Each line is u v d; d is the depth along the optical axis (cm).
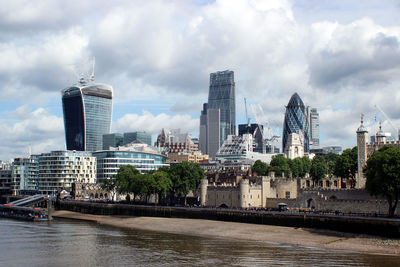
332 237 13975
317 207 18650
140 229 17912
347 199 17775
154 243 14088
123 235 16075
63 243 14338
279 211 17388
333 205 17925
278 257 11500
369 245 12669
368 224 13938
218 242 14088
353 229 14300
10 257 12162
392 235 13375
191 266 10706
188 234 16100
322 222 15162
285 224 16212
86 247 13525
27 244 14225
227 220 18212
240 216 17725
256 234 15100
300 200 19538
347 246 12675
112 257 11944
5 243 14450
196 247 13225
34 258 12000
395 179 14188
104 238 15325
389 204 14875
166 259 11550
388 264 10538
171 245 13638
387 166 14400
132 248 13225
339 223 14688
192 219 19388
